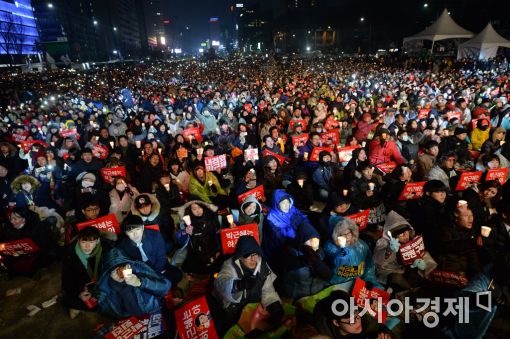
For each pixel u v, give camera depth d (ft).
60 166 25.22
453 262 13.12
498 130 24.54
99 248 13.00
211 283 13.41
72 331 12.66
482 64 85.56
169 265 14.39
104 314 11.76
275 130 28.14
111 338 11.18
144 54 596.70
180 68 212.84
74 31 334.24
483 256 13.83
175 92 82.79
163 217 16.97
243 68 176.24
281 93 62.49
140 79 135.54
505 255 9.80
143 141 29.94
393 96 53.62
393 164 22.75
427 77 75.20
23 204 19.31
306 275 12.53
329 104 46.62
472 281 10.44
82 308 13.10
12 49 228.84
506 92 49.24
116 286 11.27
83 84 112.16
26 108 57.93
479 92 50.26
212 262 15.11
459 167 22.66
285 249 13.70
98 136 31.30
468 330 10.24
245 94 62.80
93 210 14.97
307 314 11.96
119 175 22.47
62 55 223.10
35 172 22.06
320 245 15.06
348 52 360.69
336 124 35.78
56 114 46.60
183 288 14.49
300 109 41.39
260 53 539.29
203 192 21.36
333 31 463.83
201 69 184.96
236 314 11.80
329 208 15.49
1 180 21.86
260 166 23.84
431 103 42.60
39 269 16.47
